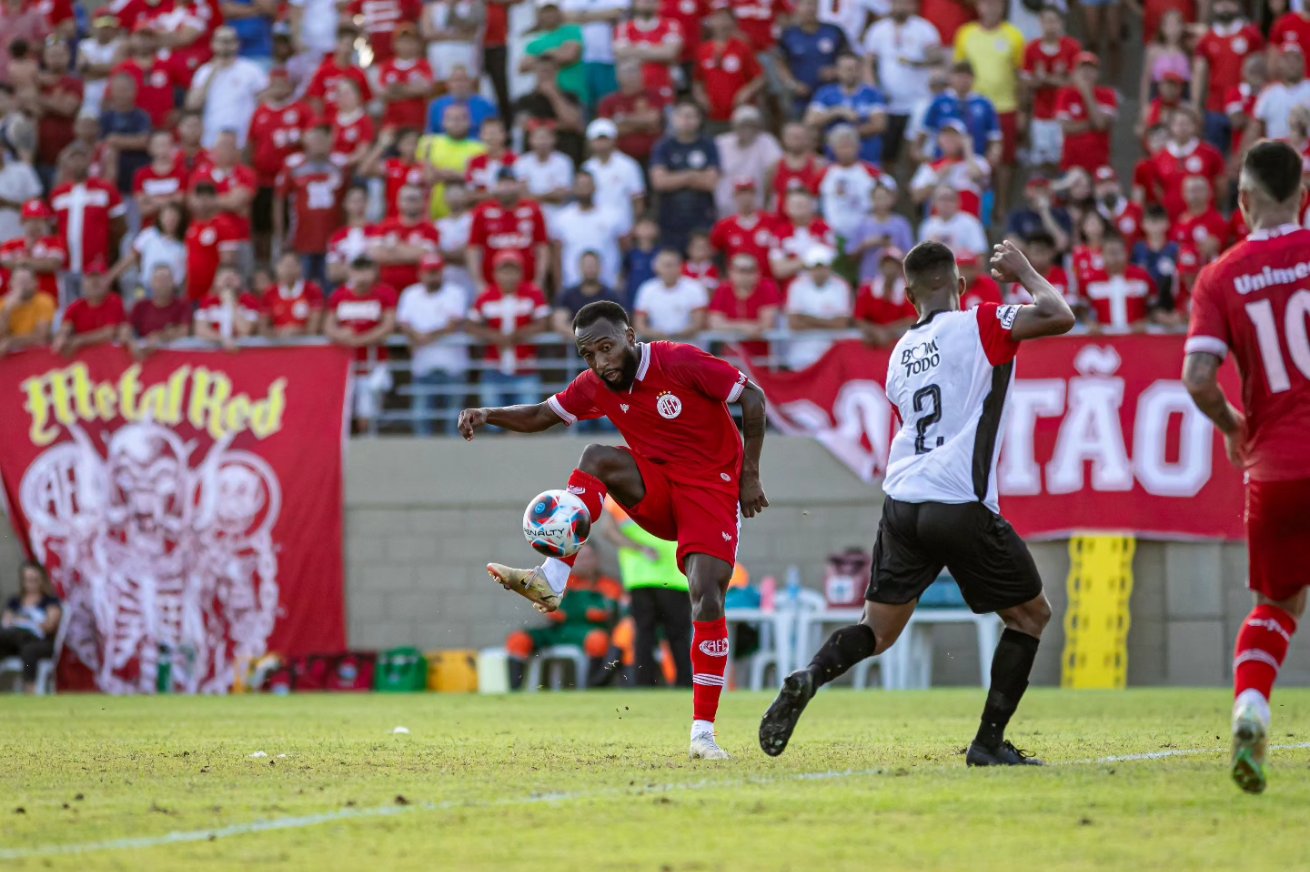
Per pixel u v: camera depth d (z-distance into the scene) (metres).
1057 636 57.31
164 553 61.03
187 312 62.44
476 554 60.66
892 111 68.19
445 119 65.56
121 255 67.94
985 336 20.28
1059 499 57.41
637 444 23.36
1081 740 26.81
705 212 63.12
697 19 69.81
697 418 22.95
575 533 22.89
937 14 69.44
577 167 67.12
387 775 20.78
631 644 56.28
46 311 63.28
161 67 71.75
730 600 56.91
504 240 61.00
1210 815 15.83
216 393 61.34
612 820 15.83
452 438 61.16
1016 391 57.91
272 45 74.25
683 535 23.23
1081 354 57.50
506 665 57.03
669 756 23.59
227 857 13.80
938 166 62.19
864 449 58.72
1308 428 17.33
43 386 61.97
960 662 58.03
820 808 16.53
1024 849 13.92
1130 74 74.38
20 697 53.59
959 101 64.75
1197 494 56.81
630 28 67.62
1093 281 57.84
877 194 61.28
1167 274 58.34
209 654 60.53
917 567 20.72
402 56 68.50
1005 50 66.94
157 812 16.84
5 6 74.62
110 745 27.28
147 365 61.69
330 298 62.38
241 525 60.81
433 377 60.84
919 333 20.84
